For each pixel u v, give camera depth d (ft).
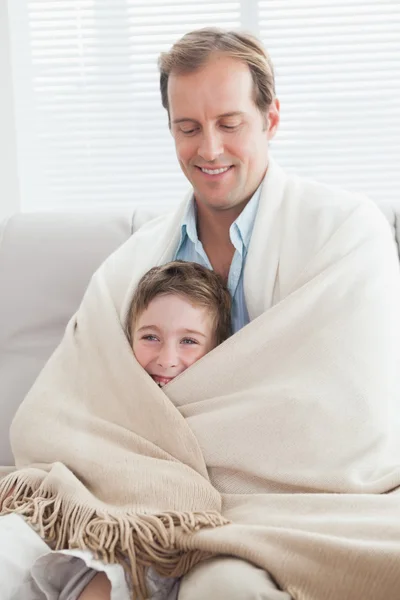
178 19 8.16
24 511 4.31
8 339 5.98
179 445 4.51
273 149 8.23
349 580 3.77
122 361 4.81
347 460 4.40
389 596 3.74
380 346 4.61
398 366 4.70
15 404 5.75
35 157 8.36
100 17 8.14
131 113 8.30
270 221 4.99
